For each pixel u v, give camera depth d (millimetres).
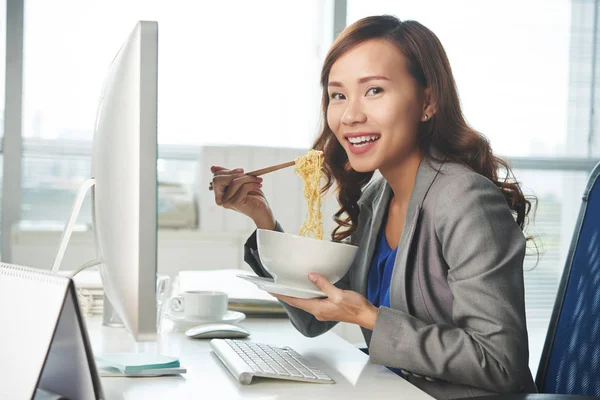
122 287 851
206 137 3883
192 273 2127
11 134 3670
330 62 1422
